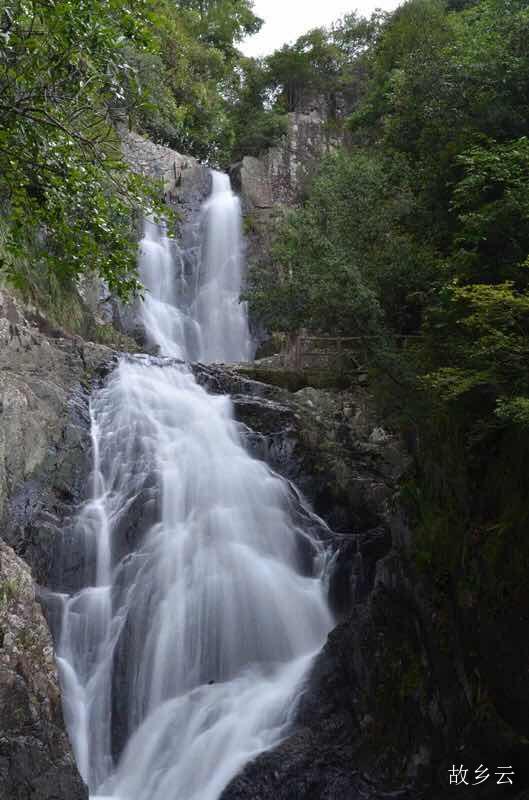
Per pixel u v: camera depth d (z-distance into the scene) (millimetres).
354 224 11859
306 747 9453
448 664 8891
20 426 12992
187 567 12188
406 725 9039
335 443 15781
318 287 10375
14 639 9555
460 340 9688
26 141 8570
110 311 21219
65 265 9406
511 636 8094
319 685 10289
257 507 14016
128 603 11648
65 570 12094
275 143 31203
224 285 26172
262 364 19000
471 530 9148
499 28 13062
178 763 9844
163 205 9922
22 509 12531
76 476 13727
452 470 9688
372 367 11008
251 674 11336
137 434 14891
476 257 10023
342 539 13578
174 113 28344
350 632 10461
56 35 8016
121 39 9086
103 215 9109
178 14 33281
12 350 14203
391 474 15211
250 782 9094
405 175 12828
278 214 26547
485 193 10672
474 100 12312
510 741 7949
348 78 34344
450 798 8273
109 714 10633
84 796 8844
